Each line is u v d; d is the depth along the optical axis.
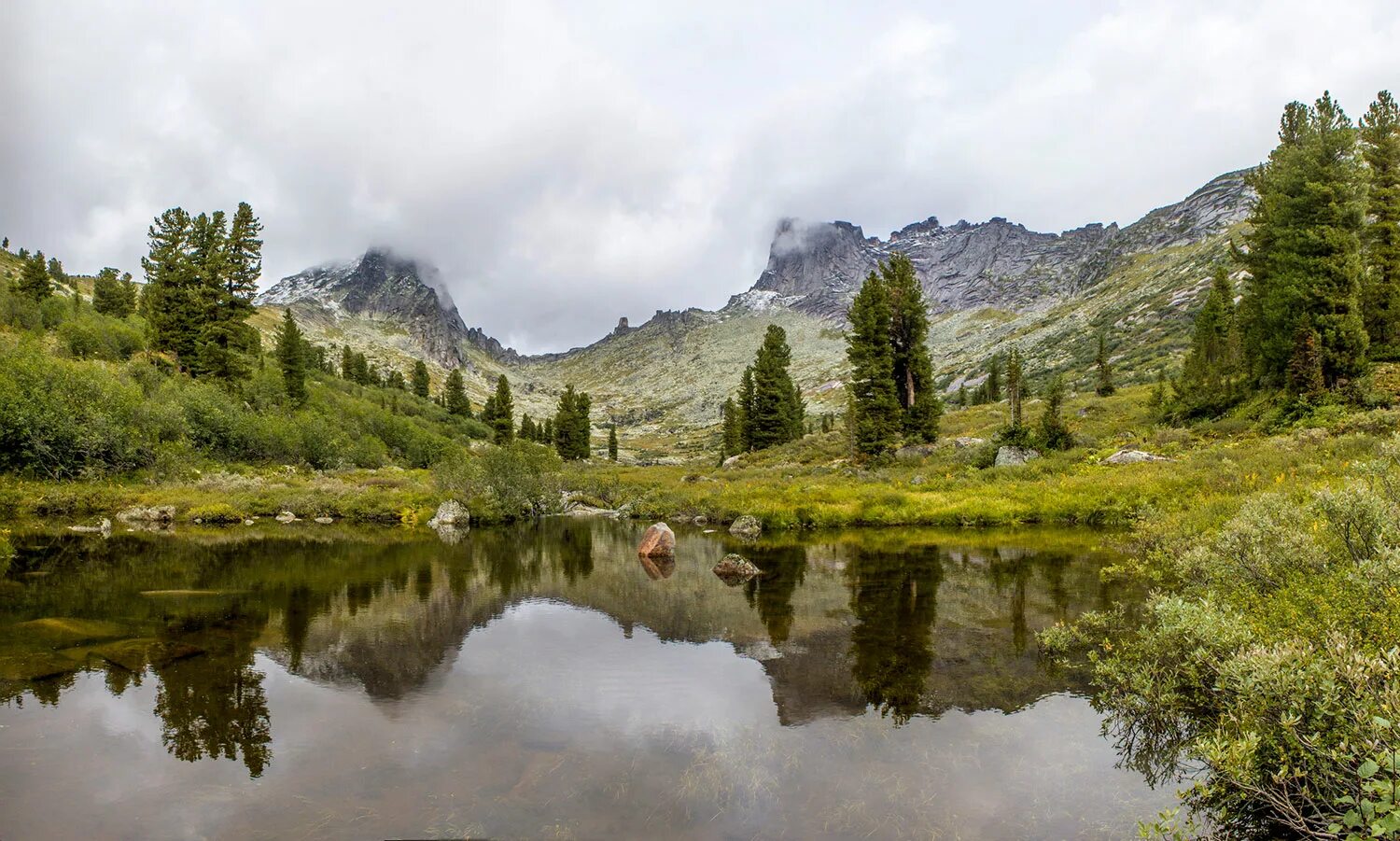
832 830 5.25
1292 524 8.99
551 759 6.61
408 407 120.12
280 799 5.75
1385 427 24.48
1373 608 6.00
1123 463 31.52
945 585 14.63
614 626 12.03
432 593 15.00
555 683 8.98
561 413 102.75
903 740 6.95
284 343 73.62
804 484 38.31
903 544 21.31
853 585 15.07
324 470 56.28
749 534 25.52
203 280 61.41
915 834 5.17
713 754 6.70
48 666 9.28
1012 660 9.46
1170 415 42.28
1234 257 42.50
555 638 11.23
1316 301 32.69
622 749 6.86
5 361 41.00
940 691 8.38
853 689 8.55
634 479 53.00
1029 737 6.91
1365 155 37.69
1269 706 4.94
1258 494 16.28
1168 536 14.60
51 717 7.47
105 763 6.39
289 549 22.44
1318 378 30.62
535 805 5.68
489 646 10.81
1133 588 13.53
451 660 10.05
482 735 7.23
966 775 6.16
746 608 13.26
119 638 10.83
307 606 13.56
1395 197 36.88
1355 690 4.47
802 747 6.85
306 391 77.25
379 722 7.60
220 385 58.56
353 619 12.52
